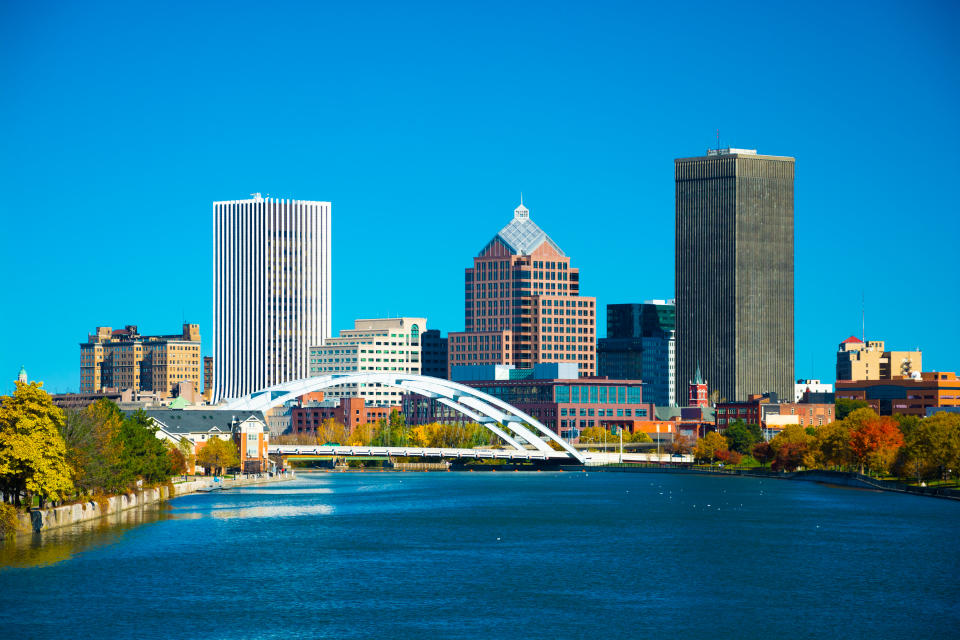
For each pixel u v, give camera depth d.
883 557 191.00
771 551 197.88
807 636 140.25
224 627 142.88
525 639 138.62
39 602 153.88
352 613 149.88
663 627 143.88
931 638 139.75
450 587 165.88
